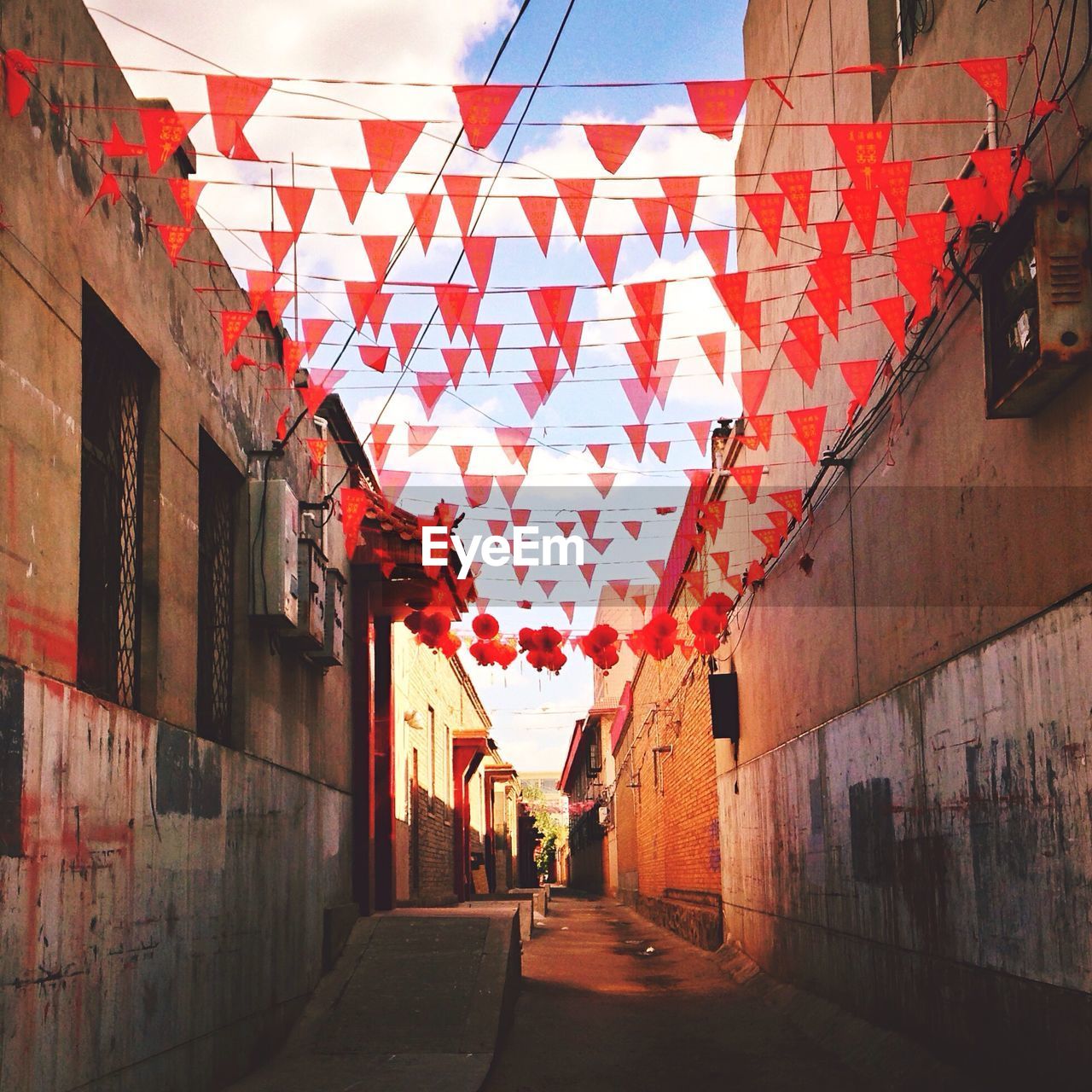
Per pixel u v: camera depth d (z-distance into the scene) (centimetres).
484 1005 839
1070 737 482
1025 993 537
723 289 505
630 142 412
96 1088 467
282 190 455
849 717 856
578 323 521
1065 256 459
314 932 892
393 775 1241
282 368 831
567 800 6556
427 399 616
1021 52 518
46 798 423
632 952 1697
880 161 452
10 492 402
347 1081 688
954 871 633
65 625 446
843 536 867
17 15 421
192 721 608
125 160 531
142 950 525
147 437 570
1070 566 481
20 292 418
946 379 628
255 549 735
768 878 1186
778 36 1076
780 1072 746
